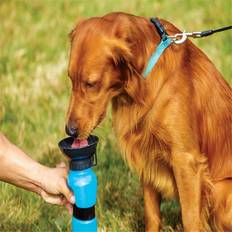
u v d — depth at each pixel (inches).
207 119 208.8
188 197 207.3
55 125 303.3
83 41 188.2
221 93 212.5
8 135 301.1
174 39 200.7
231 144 218.5
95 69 187.8
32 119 311.6
